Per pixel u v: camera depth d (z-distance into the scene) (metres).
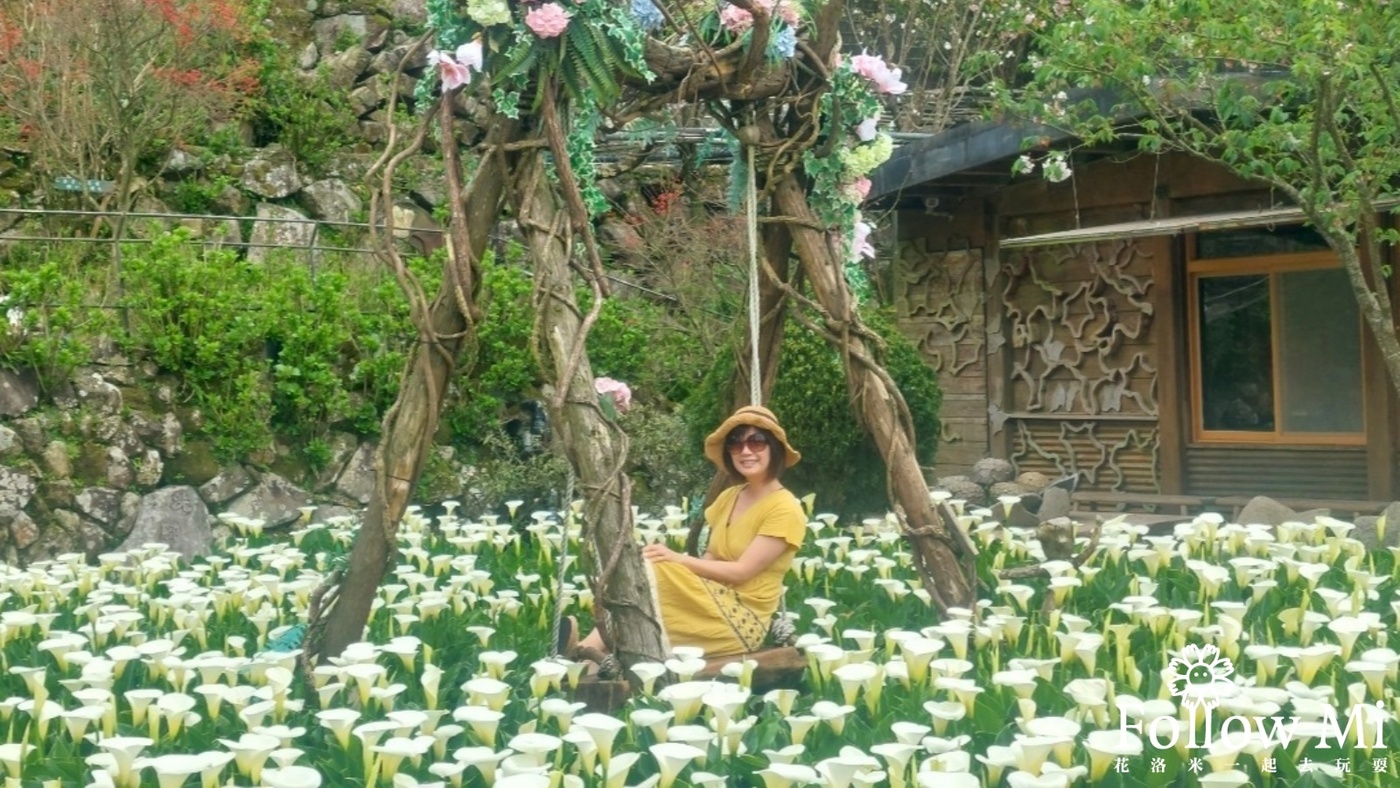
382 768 3.02
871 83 5.22
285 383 9.74
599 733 3.02
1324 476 10.48
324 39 16.00
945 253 13.16
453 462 10.33
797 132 5.20
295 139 14.86
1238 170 8.09
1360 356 10.30
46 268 9.07
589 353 11.44
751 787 3.10
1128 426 11.77
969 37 17.14
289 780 2.74
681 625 4.54
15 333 8.80
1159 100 8.25
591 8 4.38
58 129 13.27
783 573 4.79
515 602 5.27
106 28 12.95
